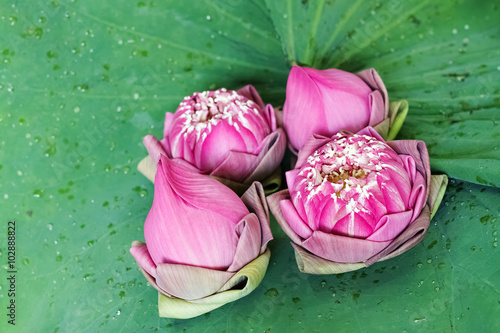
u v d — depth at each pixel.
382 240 0.42
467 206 0.46
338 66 0.52
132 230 0.50
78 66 0.53
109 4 0.53
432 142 0.48
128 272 0.49
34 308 0.49
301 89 0.45
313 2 0.52
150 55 0.53
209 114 0.46
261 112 0.47
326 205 0.42
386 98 0.46
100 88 0.53
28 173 0.52
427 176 0.43
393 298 0.45
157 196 0.42
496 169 0.44
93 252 0.50
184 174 0.43
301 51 0.52
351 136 0.44
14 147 0.52
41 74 0.53
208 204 0.43
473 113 0.49
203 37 0.53
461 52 0.51
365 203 0.42
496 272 0.43
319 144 0.45
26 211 0.51
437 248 0.45
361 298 0.45
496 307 0.43
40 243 0.50
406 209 0.43
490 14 0.51
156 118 0.52
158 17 0.53
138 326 0.47
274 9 0.52
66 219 0.51
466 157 0.47
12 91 0.53
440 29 0.51
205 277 0.43
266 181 0.47
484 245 0.44
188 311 0.44
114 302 0.48
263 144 0.45
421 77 0.51
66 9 0.54
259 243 0.44
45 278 0.49
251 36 0.52
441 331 0.43
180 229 0.42
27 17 0.54
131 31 0.53
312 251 0.43
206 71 0.53
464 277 0.44
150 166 0.49
